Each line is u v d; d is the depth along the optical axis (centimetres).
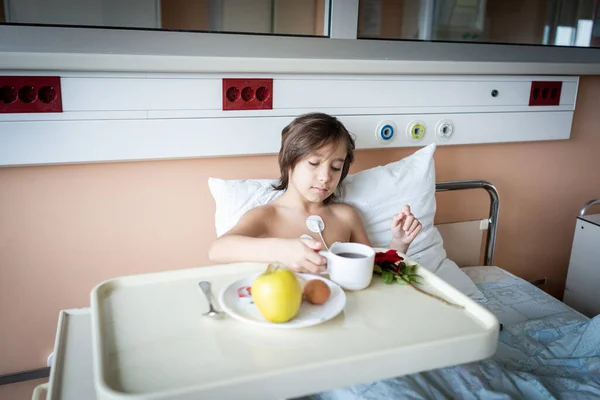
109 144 137
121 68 131
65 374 90
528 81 188
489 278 182
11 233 137
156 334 83
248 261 113
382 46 163
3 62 120
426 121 174
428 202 164
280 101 152
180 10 139
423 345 79
